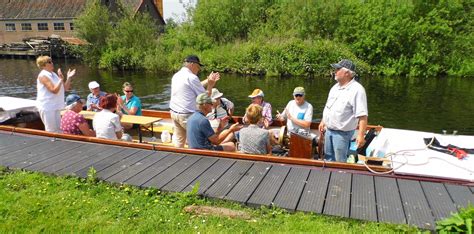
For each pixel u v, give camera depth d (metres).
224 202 3.47
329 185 3.73
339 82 4.43
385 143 4.84
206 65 28.59
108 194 3.69
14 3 49.31
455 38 26.42
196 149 4.66
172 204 3.45
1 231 3.04
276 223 3.10
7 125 6.39
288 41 27.06
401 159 4.17
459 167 3.95
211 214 3.27
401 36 26.14
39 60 5.62
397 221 3.05
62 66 33.59
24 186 3.89
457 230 2.78
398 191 3.59
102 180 3.94
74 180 3.98
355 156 4.66
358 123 4.62
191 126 4.73
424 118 13.64
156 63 29.77
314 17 28.61
